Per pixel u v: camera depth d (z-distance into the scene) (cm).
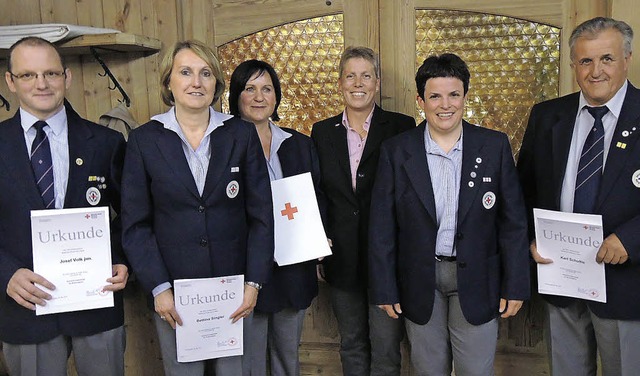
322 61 241
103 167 178
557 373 189
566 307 183
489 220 175
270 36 244
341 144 211
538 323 233
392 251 185
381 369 215
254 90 196
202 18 247
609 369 178
